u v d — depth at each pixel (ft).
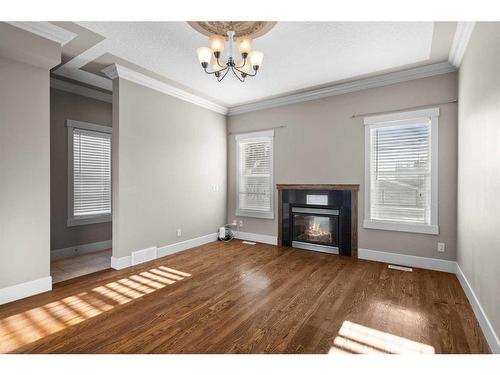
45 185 8.96
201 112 15.66
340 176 13.44
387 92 12.14
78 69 11.50
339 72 11.70
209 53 7.41
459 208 10.07
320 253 13.79
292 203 15.02
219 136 17.02
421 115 11.29
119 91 11.30
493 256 5.94
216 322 7.07
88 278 10.27
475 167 7.60
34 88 8.69
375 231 12.53
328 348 5.95
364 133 12.76
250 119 16.67
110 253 14.02
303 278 10.27
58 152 13.05
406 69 11.35
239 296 8.68
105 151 15.02
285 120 15.28
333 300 8.37
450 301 8.27
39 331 6.61
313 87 13.61
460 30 8.27
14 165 8.29
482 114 6.89
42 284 8.90
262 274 10.71
